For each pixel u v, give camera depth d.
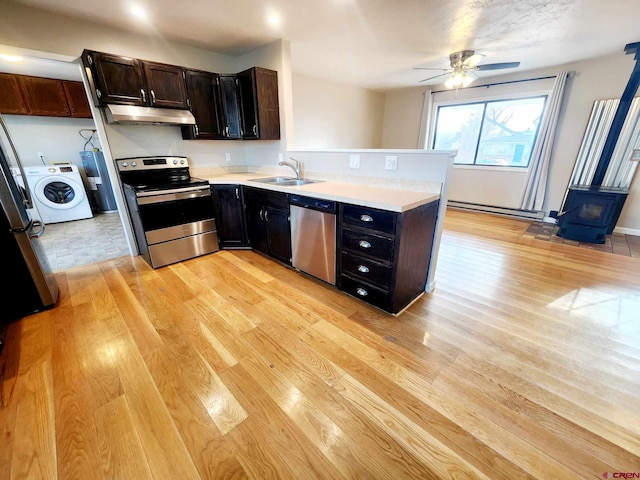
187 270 2.75
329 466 1.08
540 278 2.60
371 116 6.11
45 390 1.41
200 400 1.35
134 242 3.12
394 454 1.12
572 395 1.38
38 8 2.23
